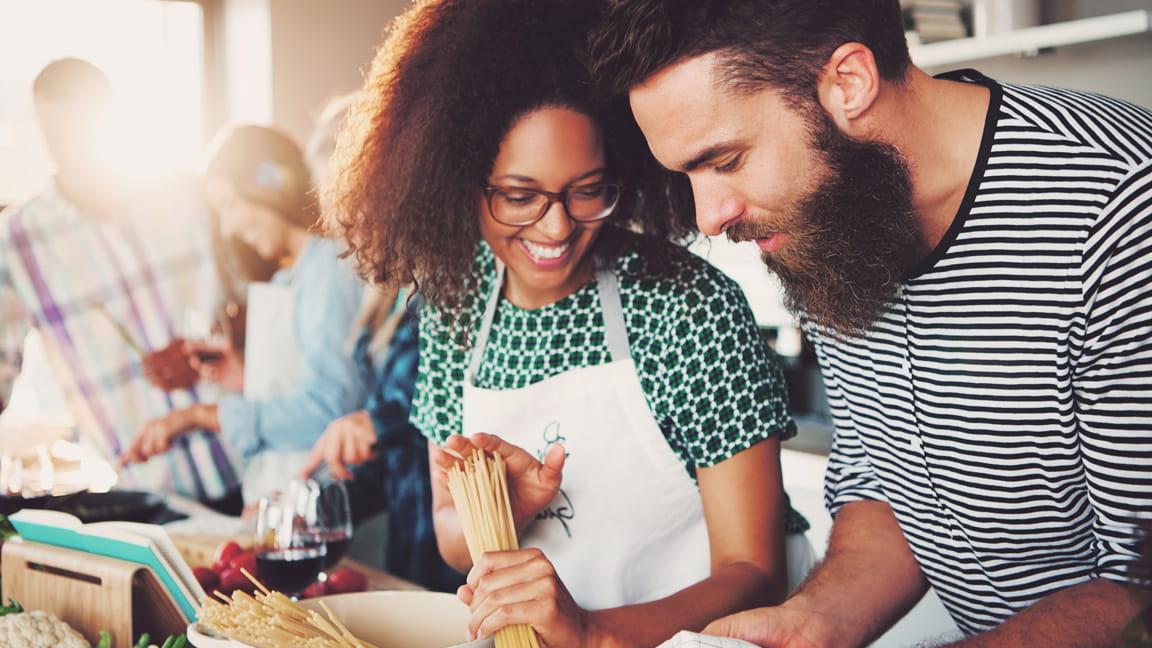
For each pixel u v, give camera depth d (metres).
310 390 2.56
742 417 1.32
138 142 3.55
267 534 1.41
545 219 1.25
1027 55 2.45
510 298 1.45
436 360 1.51
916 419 1.21
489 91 1.22
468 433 1.45
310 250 2.61
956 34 2.48
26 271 2.80
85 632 1.29
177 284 2.89
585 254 1.37
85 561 1.29
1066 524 1.15
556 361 1.42
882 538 1.33
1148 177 0.99
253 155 2.86
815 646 1.15
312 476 2.39
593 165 1.25
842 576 1.28
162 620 1.27
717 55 0.98
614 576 1.40
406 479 2.46
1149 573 0.71
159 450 2.66
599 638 1.10
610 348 1.38
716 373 1.33
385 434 2.39
